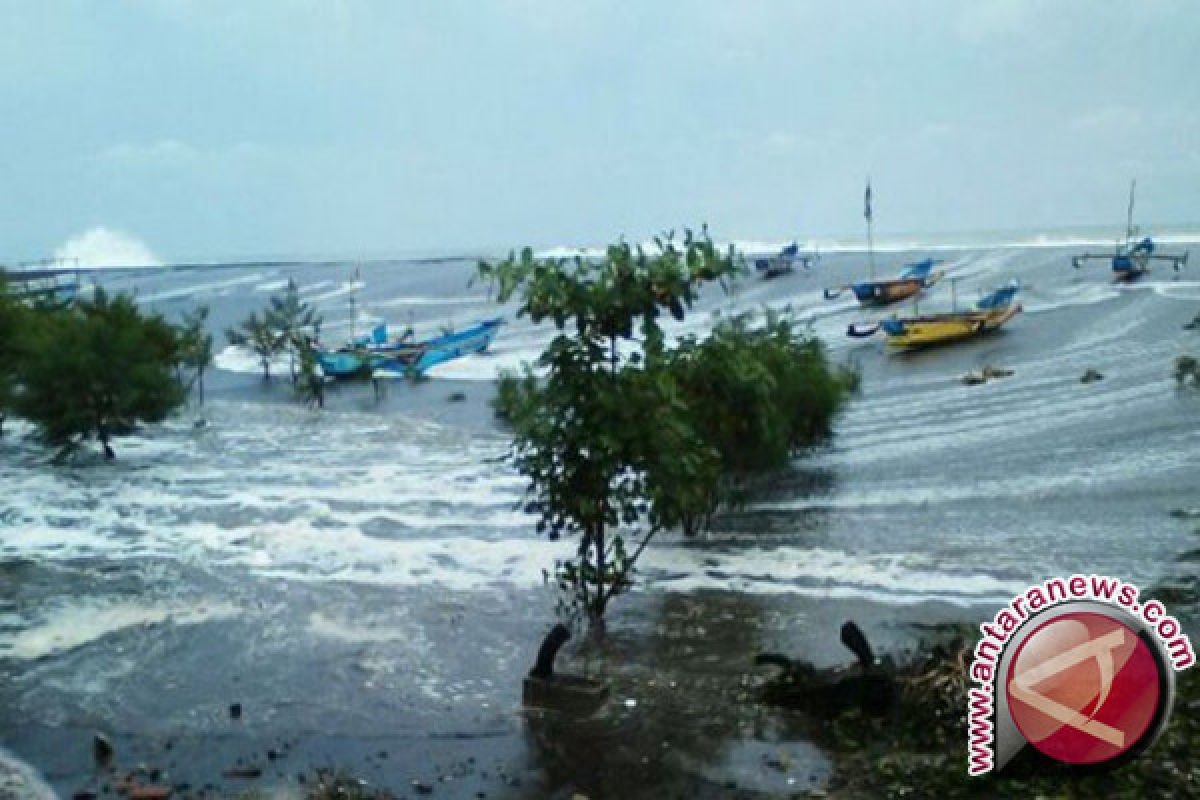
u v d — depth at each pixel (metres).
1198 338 42.25
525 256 12.76
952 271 82.00
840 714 11.45
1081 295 60.16
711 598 16.47
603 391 12.66
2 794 10.52
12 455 31.89
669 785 10.23
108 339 30.66
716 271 12.98
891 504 22.42
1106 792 9.19
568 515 13.36
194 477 28.16
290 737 11.75
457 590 17.27
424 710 12.38
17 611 16.53
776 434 20.28
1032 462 25.55
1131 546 18.42
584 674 13.30
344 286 126.25
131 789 10.50
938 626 14.37
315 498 24.81
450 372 51.91
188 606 16.69
